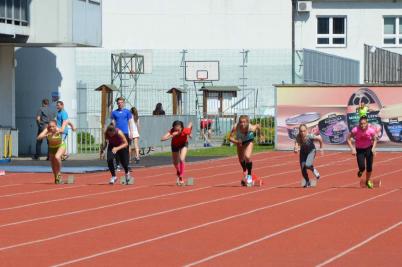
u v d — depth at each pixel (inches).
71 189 1150.3
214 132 2342.5
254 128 1197.1
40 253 658.2
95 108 2610.7
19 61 1865.2
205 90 2421.3
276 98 1991.9
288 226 800.9
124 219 853.8
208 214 892.0
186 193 1102.4
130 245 695.7
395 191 1125.1
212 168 1524.4
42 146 1845.5
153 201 1011.9
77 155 1820.9
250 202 999.6
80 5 1711.4
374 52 2534.5
